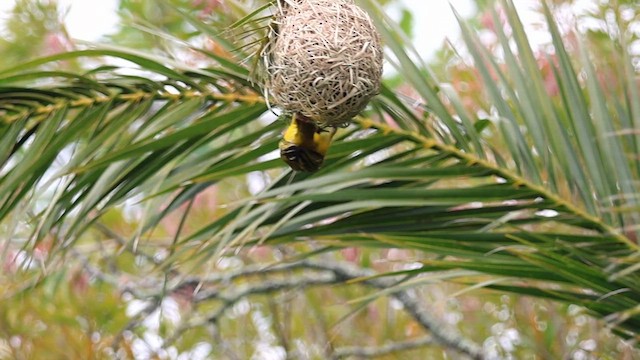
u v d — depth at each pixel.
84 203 4.05
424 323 5.34
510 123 4.10
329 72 3.83
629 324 3.96
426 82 4.12
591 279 3.92
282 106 3.88
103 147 4.09
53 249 4.14
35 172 4.09
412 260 3.95
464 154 4.09
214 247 4.08
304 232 4.05
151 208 4.08
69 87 4.12
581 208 4.07
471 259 3.98
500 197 4.01
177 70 4.13
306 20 3.85
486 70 4.17
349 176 4.00
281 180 4.09
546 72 4.89
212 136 4.08
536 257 3.90
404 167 4.05
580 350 5.16
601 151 4.08
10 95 4.09
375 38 3.88
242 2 4.40
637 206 3.87
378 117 4.32
